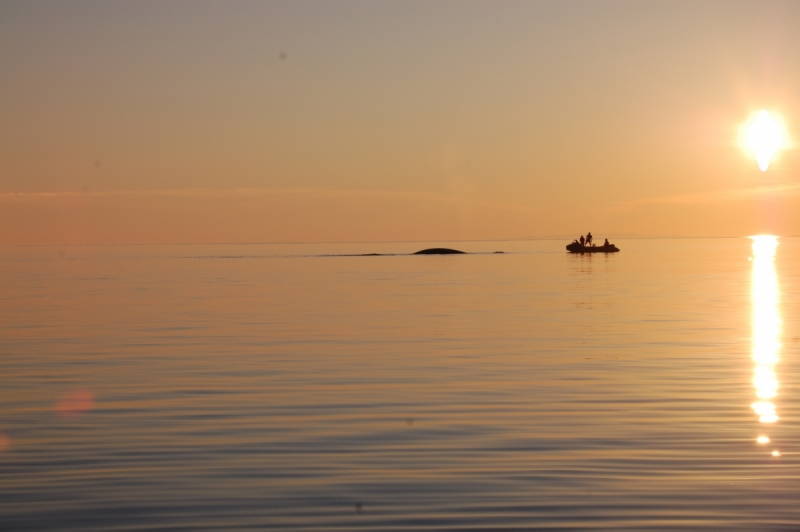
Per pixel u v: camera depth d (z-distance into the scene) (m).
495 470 19.17
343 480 18.55
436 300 66.81
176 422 23.83
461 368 32.84
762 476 18.58
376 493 17.67
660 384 29.03
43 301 69.12
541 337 42.47
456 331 45.44
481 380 30.12
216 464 19.72
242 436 22.25
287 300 68.12
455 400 26.64
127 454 20.55
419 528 15.80
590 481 18.33
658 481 18.28
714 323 48.34
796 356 35.28
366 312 57.16
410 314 55.47
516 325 48.06
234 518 16.34
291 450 20.91
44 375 31.75
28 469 19.34
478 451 20.70
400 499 17.31
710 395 27.06
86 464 19.73
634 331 44.62
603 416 24.20
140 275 114.00
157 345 40.31
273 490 17.91
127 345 40.44
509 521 16.09
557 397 26.92
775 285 83.00
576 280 93.25
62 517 16.41
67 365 34.19
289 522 16.16
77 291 81.81
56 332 46.25
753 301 63.75
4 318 54.53
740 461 19.67
